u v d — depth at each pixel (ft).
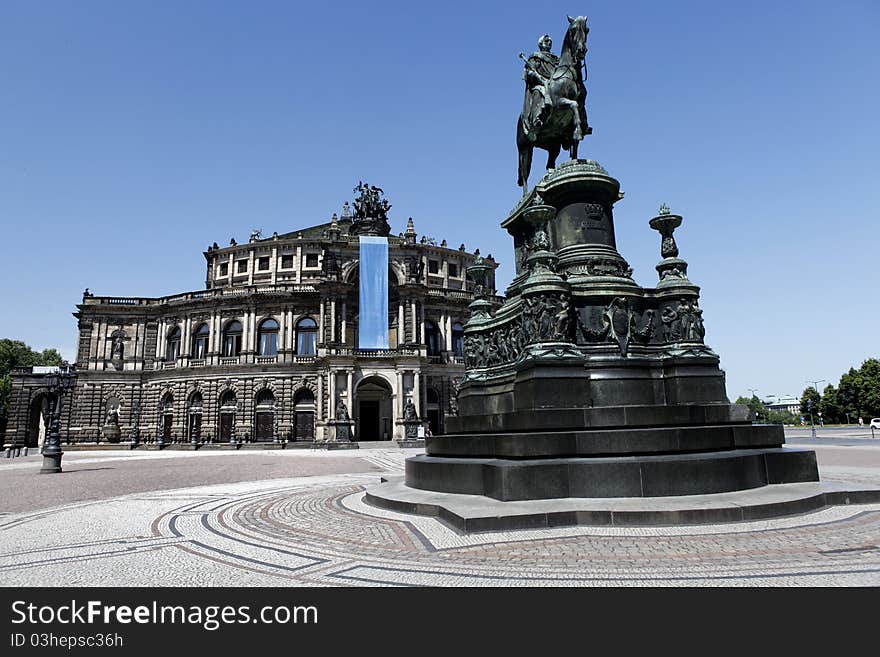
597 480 34.71
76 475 89.35
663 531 29.30
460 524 30.58
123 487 68.18
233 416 223.51
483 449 41.29
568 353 39.83
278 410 217.15
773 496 34.42
